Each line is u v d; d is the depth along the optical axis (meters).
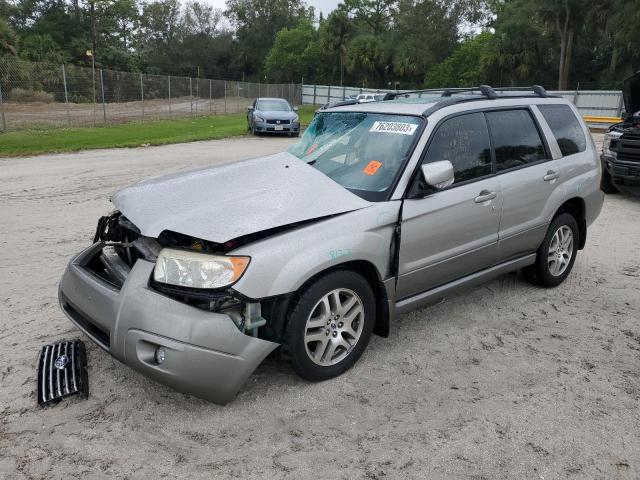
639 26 42.25
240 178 3.79
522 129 4.73
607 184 10.07
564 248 5.27
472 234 4.19
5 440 2.91
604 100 31.95
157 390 3.40
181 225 3.16
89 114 28.09
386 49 65.31
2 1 71.88
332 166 4.04
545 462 2.82
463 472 2.73
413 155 3.81
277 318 3.21
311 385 3.48
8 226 7.12
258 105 22.31
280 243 3.15
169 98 29.31
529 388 3.51
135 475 2.67
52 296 4.81
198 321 2.93
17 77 28.02
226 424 3.09
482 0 68.44
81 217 7.66
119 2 76.25
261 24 95.06
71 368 3.55
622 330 4.39
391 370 3.70
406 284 3.82
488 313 4.66
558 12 46.03
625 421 3.18
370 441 2.96
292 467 2.75
